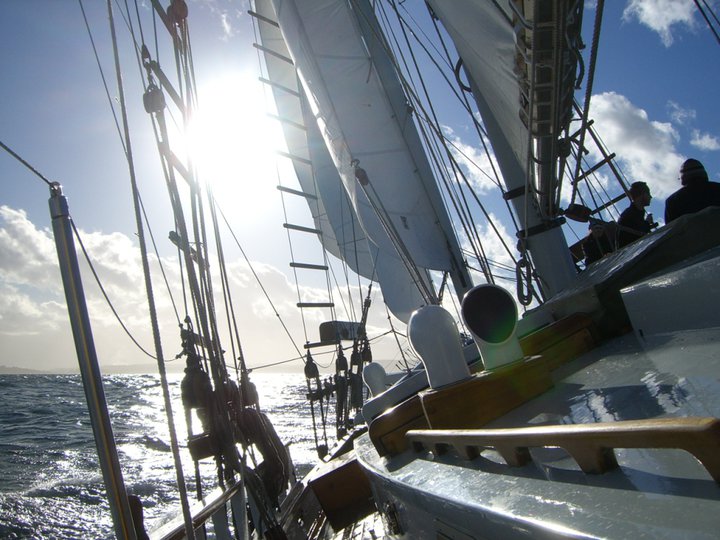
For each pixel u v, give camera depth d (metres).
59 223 1.79
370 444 3.02
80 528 16.05
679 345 2.19
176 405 53.66
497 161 5.29
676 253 2.99
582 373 2.39
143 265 2.25
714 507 0.92
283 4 7.11
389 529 2.52
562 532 1.00
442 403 2.13
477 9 3.00
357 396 11.97
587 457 1.21
